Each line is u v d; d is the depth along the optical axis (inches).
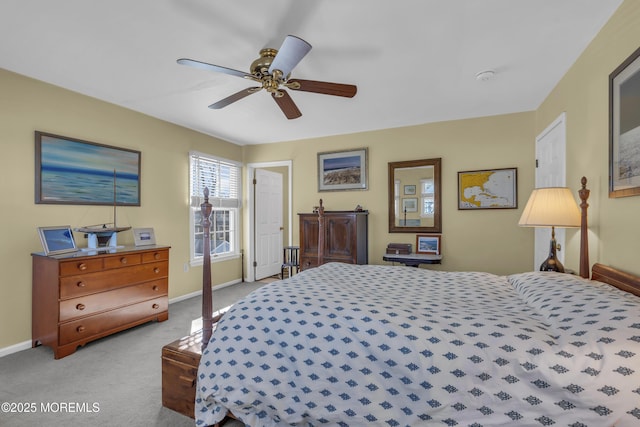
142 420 68.9
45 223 108.0
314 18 71.7
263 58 77.3
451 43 83.2
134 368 91.3
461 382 43.9
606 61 74.0
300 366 54.2
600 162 77.1
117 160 129.8
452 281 84.7
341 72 99.8
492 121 144.9
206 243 69.0
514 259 141.5
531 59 92.0
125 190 133.0
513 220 141.6
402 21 73.2
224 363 59.3
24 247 102.9
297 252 190.1
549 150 119.7
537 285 64.2
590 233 82.7
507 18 72.5
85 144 118.6
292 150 191.8
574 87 93.7
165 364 72.1
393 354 48.4
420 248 156.3
